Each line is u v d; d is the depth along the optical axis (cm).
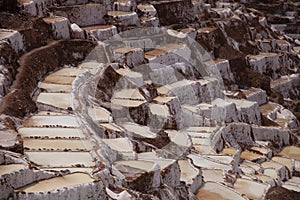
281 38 13450
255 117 8556
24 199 3794
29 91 5662
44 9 7738
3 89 5278
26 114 5222
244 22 11531
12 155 4094
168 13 10088
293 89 11394
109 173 4225
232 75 9838
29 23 6800
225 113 7112
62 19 7344
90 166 4269
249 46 11325
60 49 6875
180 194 4741
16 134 4469
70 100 5584
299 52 13012
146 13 9394
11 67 5728
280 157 7719
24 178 3938
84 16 8325
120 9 9031
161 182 4578
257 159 7156
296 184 6788
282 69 11712
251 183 5866
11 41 6094
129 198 4069
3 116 4800
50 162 4291
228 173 5809
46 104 5466
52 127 5006
